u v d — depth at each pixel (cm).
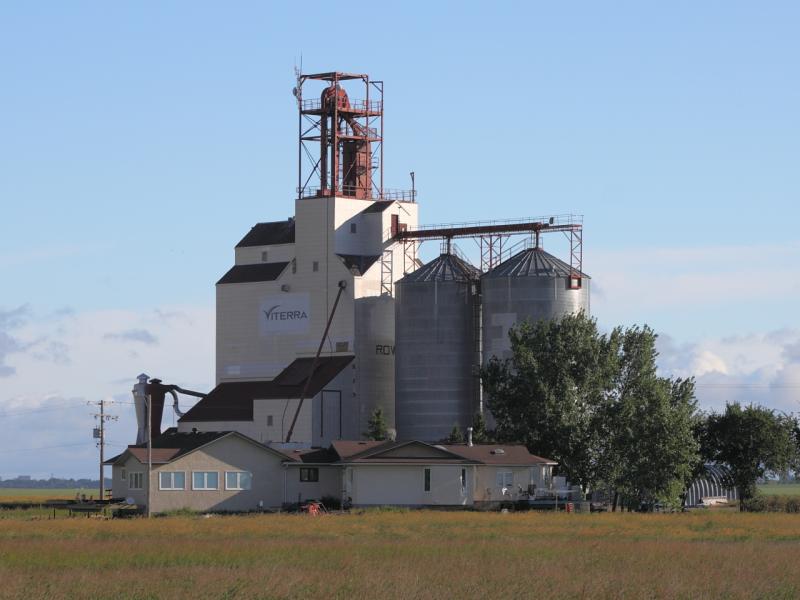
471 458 19462
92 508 18838
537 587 9000
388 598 8500
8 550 11400
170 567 10156
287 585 8925
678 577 9562
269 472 19388
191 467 18950
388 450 19362
